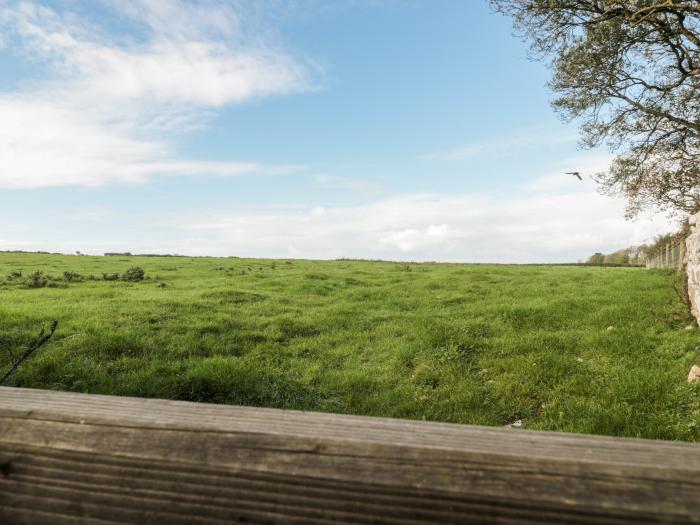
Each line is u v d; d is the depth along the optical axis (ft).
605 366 26.30
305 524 2.89
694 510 2.62
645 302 41.57
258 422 3.31
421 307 50.42
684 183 53.11
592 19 42.86
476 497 2.78
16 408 3.45
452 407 22.53
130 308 42.19
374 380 26.61
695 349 26.61
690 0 37.83
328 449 2.99
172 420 3.27
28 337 30.25
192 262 133.90
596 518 2.68
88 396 3.77
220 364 26.81
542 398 23.11
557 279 73.87
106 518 3.09
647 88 48.26
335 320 41.70
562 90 49.98
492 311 43.04
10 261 118.62
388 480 2.87
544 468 2.79
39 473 3.23
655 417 19.10
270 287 66.95
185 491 3.05
